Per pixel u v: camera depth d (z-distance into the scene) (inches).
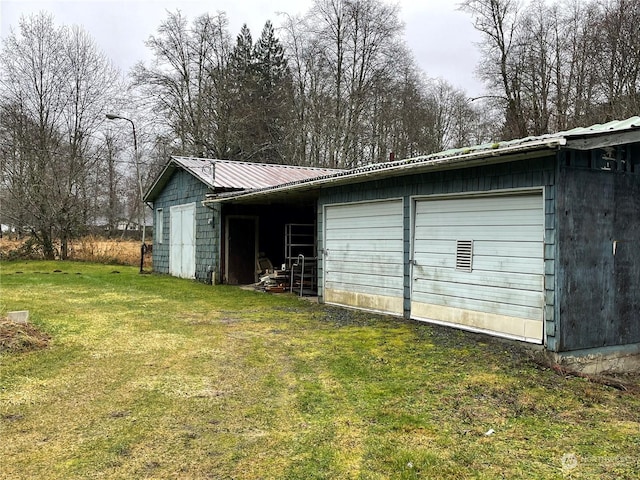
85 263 787.4
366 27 1019.3
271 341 243.4
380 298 311.1
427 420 145.4
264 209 534.6
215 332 264.8
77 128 888.9
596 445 130.2
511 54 820.6
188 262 574.2
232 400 160.9
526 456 123.0
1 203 835.4
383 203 308.0
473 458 121.4
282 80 1150.3
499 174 228.2
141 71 994.7
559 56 783.7
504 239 229.0
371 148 1066.7
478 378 182.5
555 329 201.2
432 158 260.8
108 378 181.5
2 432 133.7
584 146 192.9
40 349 218.4
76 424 139.7
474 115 1108.5
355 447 127.1
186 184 581.6
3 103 843.4
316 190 374.0
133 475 111.7
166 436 132.6
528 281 216.7
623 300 220.4
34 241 852.6
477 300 243.3
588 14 745.0
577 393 170.7
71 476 110.7
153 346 231.3
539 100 796.6
